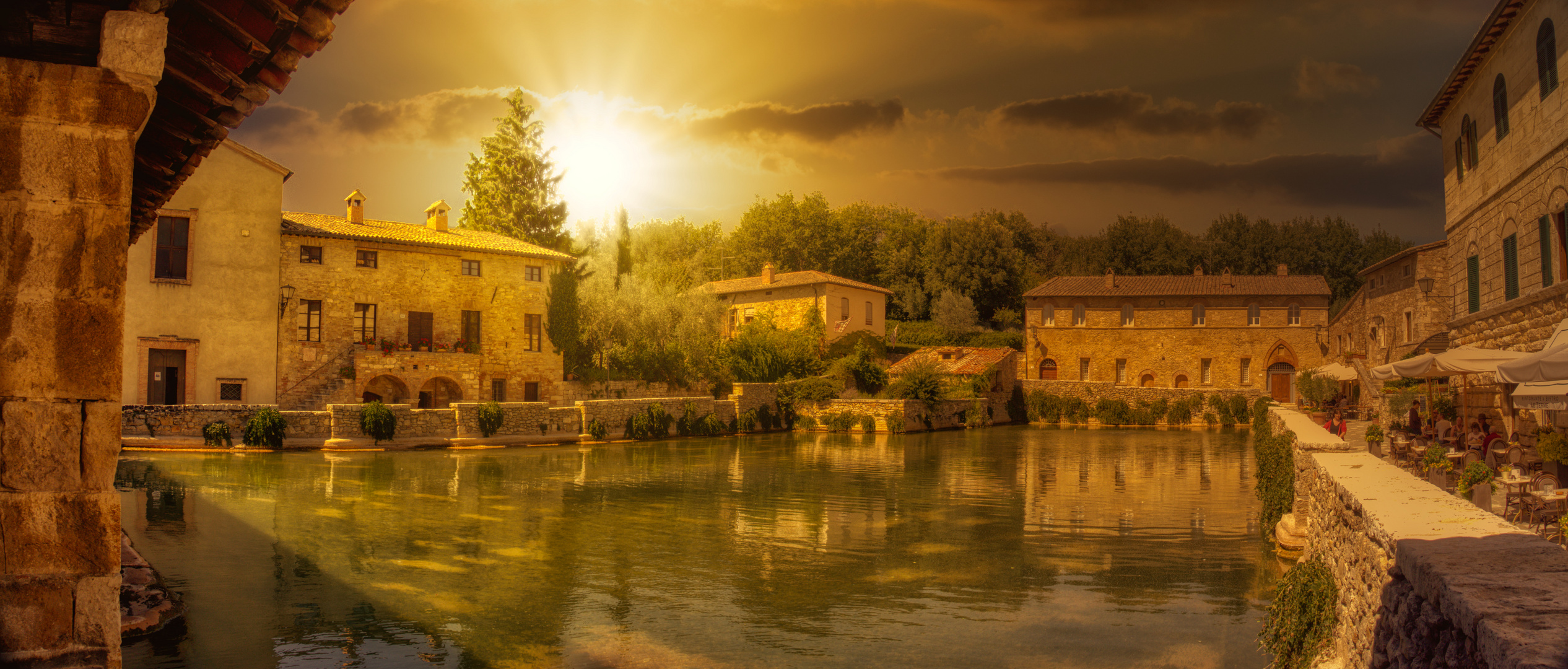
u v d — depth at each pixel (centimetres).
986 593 1351
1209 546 1728
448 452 3516
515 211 6344
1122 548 1709
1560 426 1736
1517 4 1945
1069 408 6134
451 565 1492
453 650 1049
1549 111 1791
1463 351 1923
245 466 2753
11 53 444
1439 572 502
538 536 1767
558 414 4116
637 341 5044
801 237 9006
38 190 427
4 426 418
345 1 494
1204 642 1108
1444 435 2119
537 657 1038
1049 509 2236
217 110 576
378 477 2611
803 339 6234
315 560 1488
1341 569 874
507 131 6438
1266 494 1859
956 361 6369
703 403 4775
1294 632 952
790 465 3275
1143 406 6059
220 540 1614
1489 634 386
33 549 421
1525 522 1243
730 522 1992
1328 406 4150
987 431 5478
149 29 444
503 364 4491
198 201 3681
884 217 9869
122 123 440
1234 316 6600
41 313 425
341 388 3903
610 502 2266
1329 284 8375
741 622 1191
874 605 1281
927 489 2603
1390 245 8325
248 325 3756
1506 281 2084
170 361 3619
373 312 4122
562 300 4706
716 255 9325
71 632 425
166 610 1144
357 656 1016
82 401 431
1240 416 5934
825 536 1828
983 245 8306
